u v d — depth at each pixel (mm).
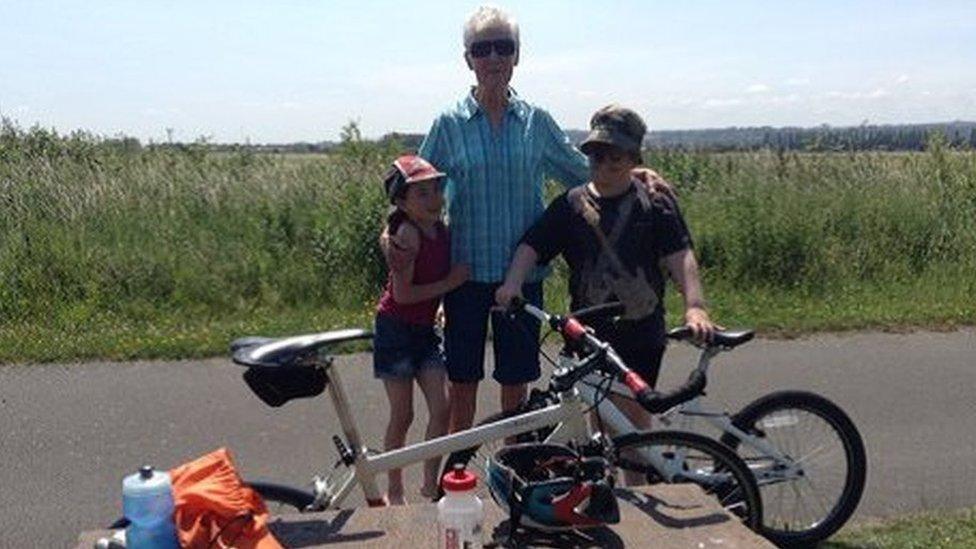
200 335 8438
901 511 5250
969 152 13070
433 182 4691
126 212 11352
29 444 6262
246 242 10367
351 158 12516
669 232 4617
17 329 8695
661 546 3422
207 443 6293
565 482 3514
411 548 3439
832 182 12484
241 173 12445
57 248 9750
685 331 4418
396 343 4871
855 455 4816
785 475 4742
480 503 3316
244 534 3234
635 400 4074
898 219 11188
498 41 4773
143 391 7281
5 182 11625
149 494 3191
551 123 5070
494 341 5066
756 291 10047
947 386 7363
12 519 5242
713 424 4727
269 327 8664
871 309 9406
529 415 4113
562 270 9703
